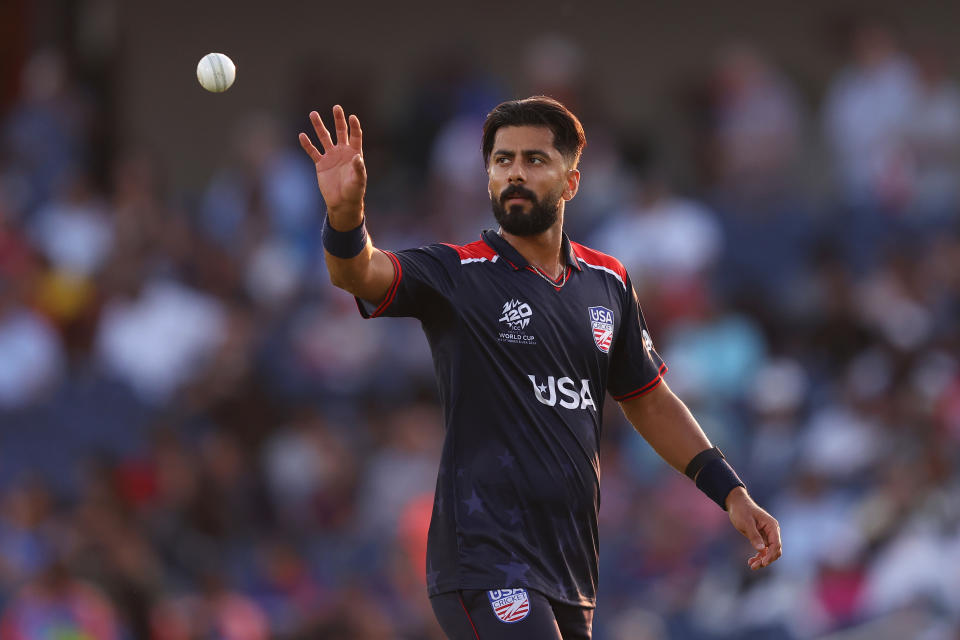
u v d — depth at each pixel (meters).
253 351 42.88
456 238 45.47
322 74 52.38
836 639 32.84
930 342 40.03
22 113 51.62
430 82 49.91
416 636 33.66
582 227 45.41
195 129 56.72
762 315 43.00
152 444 38.84
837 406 38.66
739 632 34.00
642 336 15.85
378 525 37.28
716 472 15.69
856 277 43.88
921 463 34.81
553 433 14.52
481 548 14.15
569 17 57.00
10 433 40.28
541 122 14.82
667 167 54.19
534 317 14.71
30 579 34.59
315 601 34.97
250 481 39.00
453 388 14.53
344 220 13.77
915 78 48.19
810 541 35.25
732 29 56.06
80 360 43.84
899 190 46.12
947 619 32.38
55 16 57.28
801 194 51.88
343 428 40.19
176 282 45.09
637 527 36.75
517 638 13.84
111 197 49.38
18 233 46.09
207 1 56.97
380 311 14.39
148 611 34.34
